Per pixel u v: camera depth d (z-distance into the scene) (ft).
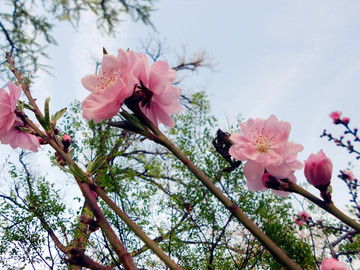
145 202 14.67
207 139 17.98
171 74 2.80
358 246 11.78
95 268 1.63
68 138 2.91
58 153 2.58
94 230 1.96
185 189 17.03
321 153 2.41
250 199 15.43
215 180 16.48
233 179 16.49
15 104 2.94
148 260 13.46
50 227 13.37
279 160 2.57
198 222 16.03
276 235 12.89
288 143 2.74
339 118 11.77
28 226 14.06
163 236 14.76
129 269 1.74
